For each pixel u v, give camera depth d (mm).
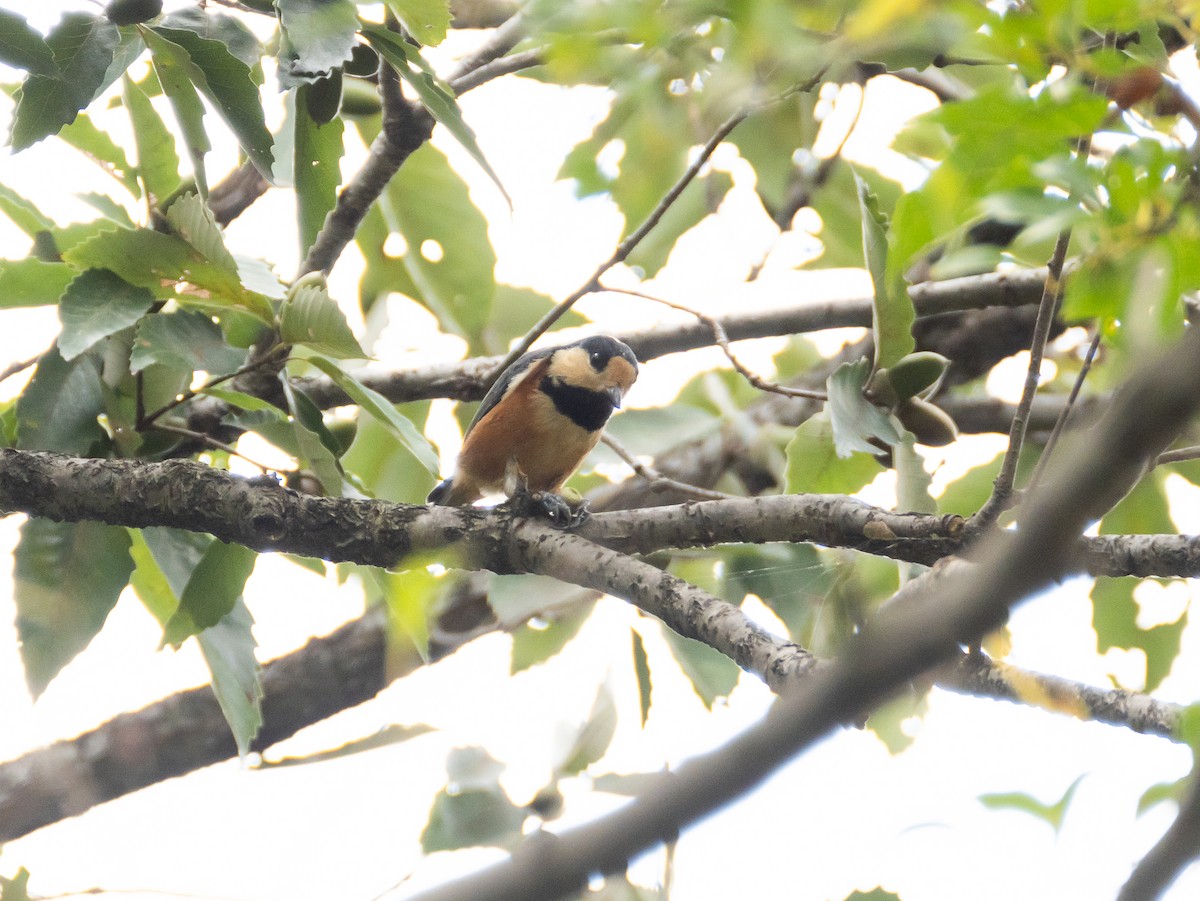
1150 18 4656
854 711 2109
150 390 8773
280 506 7980
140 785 11758
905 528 7020
